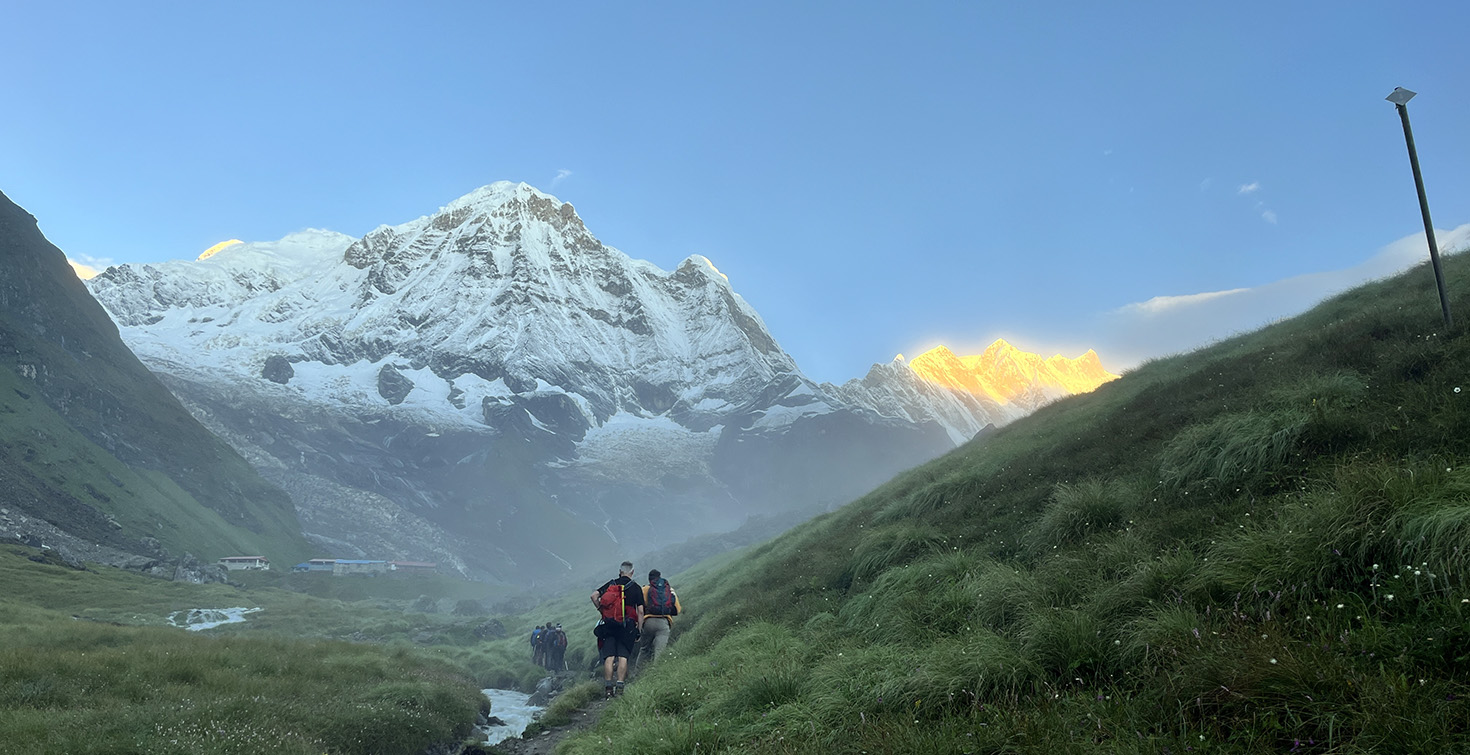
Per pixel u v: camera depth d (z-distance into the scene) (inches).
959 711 216.2
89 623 1050.7
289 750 371.2
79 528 4291.3
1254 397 446.0
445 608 5019.7
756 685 308.7
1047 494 484.7
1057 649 228.2
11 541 2763.3
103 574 2694.4
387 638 1927.9
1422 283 634.2
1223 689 168.7
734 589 807.1
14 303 6653.5
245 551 6264.8
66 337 6998.0
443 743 541.0
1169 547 283.1
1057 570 304.8
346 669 701.3
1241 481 330.0
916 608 339.6
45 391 6018.7
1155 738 162.1
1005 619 288.0
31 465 4869.6
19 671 464.1
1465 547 181.0
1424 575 184.1
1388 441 288.4
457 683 791.7
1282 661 168.2
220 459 7854.3
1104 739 172.6
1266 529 252.2
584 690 588.4
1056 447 613.6
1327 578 210.8
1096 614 246.4
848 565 552.4
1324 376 416.8
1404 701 146.4
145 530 5236.2
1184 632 205.0
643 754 277.7
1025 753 171.2
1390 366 375.6
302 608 2564.0
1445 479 218.7
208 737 354.0
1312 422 324.8
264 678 582.2
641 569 5108.3
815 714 254.4
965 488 634.8
